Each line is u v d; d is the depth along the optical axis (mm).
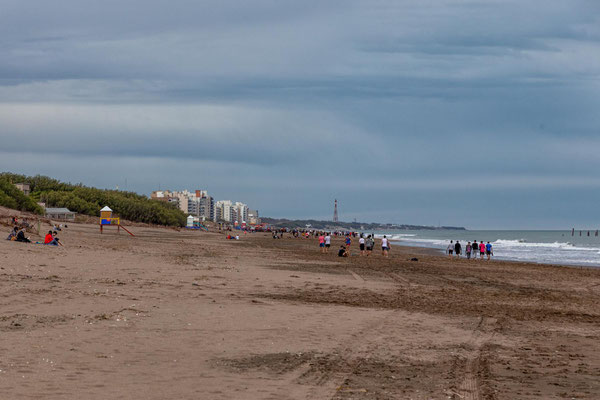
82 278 22281
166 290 20531
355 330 14422
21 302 15688
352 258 54344
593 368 10961
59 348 10734
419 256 65812
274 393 8500
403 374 10062
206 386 8750
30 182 162250
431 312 18812
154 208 179250
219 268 32062
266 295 21297
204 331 13273
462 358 11648
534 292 28922
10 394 7770
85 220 137000
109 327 13047
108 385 8523
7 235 42812
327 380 9422
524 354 12273
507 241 184875
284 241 113500
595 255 83188
